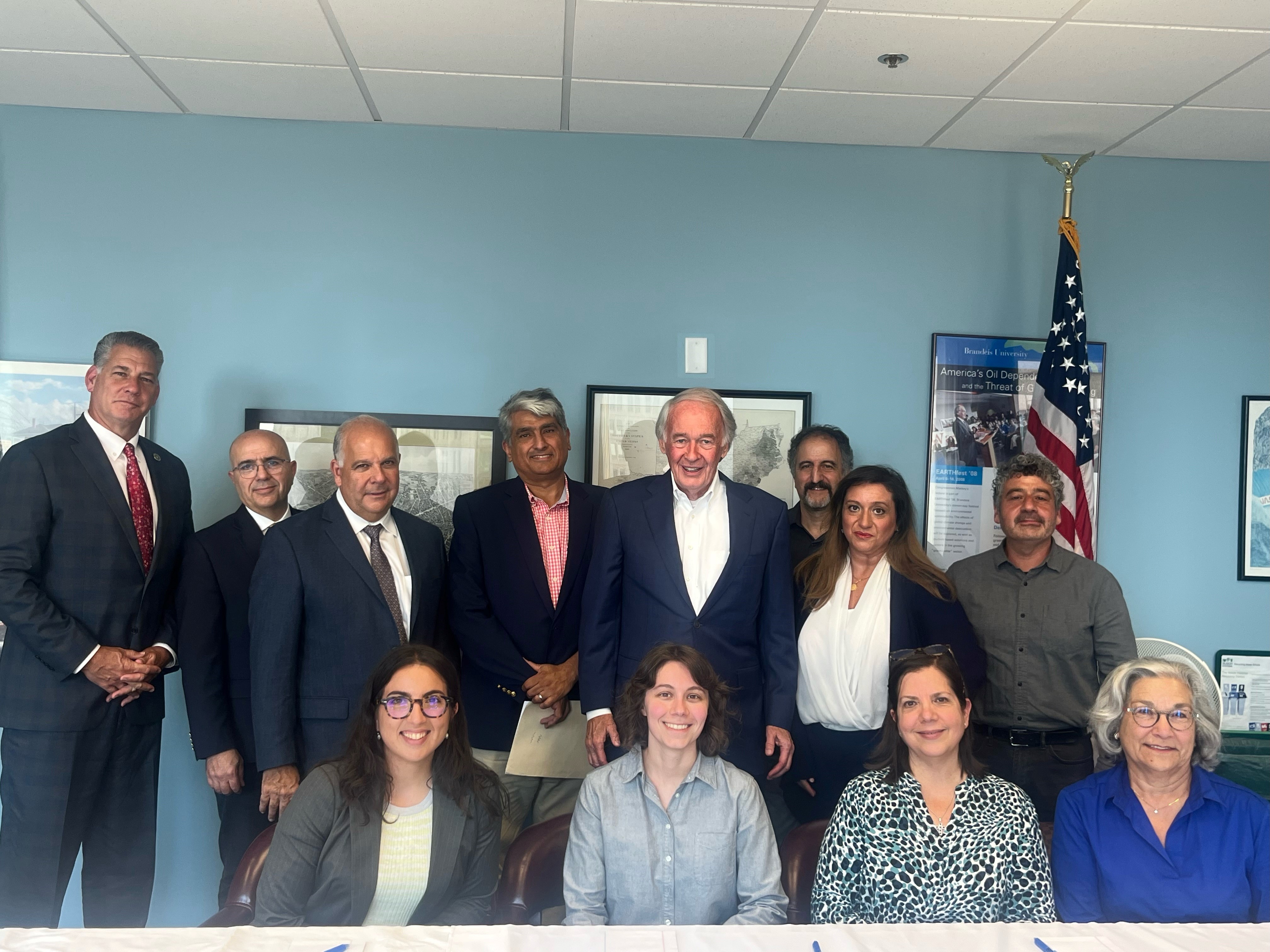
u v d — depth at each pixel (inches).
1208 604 146.4
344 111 135.7
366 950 64.6
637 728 83.0
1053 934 67.5
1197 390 147.4
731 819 81.7
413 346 140.3
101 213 136.5
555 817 94.1
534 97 129.6
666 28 109.5
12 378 134.0
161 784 134.0
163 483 114.3
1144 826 79.4
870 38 111.0
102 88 128.6
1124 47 111.9
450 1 104.3
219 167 138.2
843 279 145.1
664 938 66.6
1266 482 146.9
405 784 81.8
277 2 104.8
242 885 82.7
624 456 141.6
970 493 145.6
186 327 137.6
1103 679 112.4
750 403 142.9
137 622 109.3
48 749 103.9
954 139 141.6
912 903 77.9
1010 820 79.2
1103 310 147.7
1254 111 129.2
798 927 68.0
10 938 65.8
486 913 83.3
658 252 143.3
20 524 103.0
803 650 106.8
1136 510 146.6
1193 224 148.1
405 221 140.5
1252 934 68.1
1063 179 146.7
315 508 107.9
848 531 105.6
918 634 104.1
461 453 139.9
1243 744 142.3
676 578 101.0
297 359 138.9
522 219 141.8
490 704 113.4
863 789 81.4
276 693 101.3
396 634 104.9
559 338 141.9
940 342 145.3
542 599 114.5
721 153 143.9
